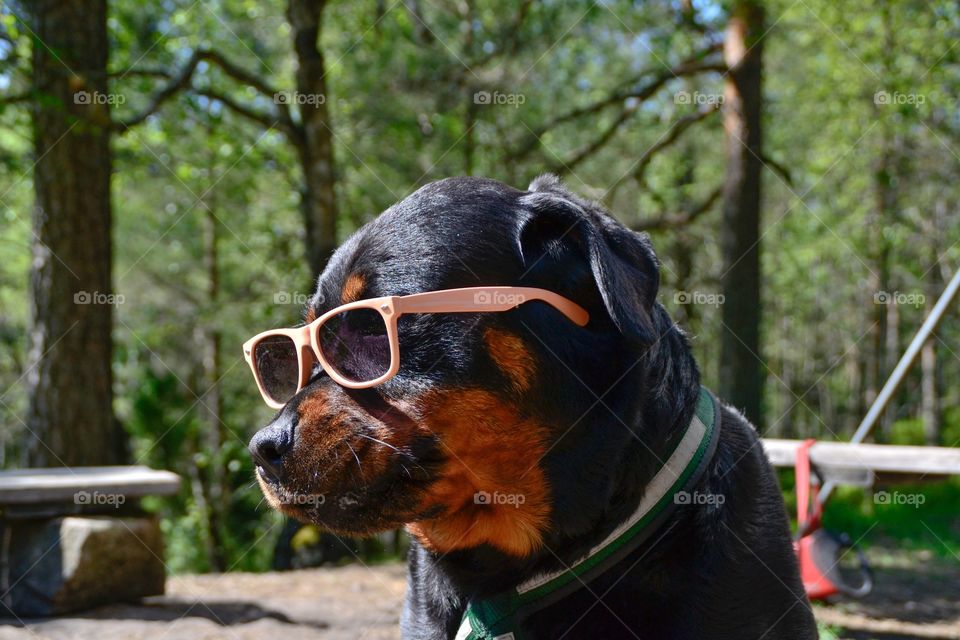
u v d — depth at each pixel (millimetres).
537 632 729
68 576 1537
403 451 704
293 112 3789
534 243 746
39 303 2332
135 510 1726
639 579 712
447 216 743
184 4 3783
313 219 3045
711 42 3447
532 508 722
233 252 5633
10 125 2883
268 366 785
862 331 7980
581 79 4566
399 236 742
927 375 7016
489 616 737
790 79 5445
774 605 733
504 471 721
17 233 5609
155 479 1684
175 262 6004
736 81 3072
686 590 708
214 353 5703
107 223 2410
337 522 712
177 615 1555
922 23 4090
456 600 769
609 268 691
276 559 2725
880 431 6090
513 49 3732
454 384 709
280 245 4859
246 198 4539
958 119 4828
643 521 713
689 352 808
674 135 3535
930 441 6871
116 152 3475
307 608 1657
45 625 1465
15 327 6629
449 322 715
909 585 1938
